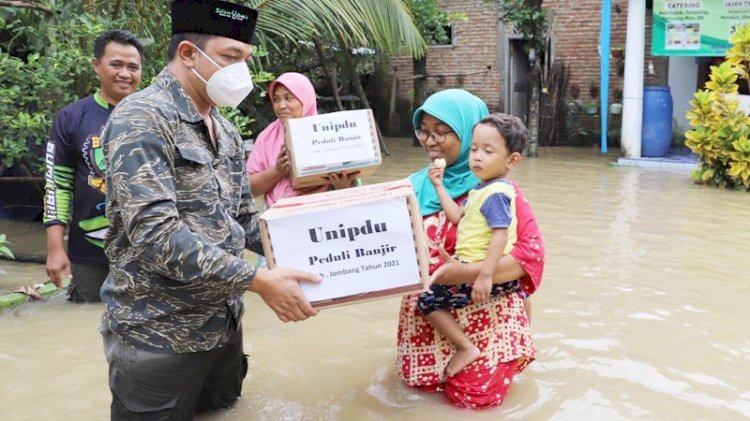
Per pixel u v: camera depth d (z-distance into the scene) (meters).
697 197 8.45
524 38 12.65
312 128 3.80
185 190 2.61
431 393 3.38
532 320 4.27
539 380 3.47
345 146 3.83
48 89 5.50
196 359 2.75
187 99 2.62
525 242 3.17
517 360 3.29
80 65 5.45
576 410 3.16
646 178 10.04
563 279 5.09
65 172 4.54
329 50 12.88
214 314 2.73
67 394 3.41
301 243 2.66
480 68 16.17
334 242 2.66
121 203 2.43
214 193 2.68
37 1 5.66
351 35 11.24
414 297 3.38
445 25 15.74
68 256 4.75
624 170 10.90
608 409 3.17
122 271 2.64
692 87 12.90
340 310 4.58
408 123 16.86
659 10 11.21
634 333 4.06
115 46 4.42
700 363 3.65
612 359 3.70
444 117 3.30
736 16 10.80
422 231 2.71
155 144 2.46
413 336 3.38
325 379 3.54
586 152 13.47
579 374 3.52
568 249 5.95
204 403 3.18
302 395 3.37
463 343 3.19
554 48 14.80
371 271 2.69
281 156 4.07
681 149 12.59
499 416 3.13
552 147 14.50
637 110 11.38
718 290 4.84
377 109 17.14
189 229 2.50
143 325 2.66
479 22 15.98
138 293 2.63
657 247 6.02
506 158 3.12
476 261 3.12
